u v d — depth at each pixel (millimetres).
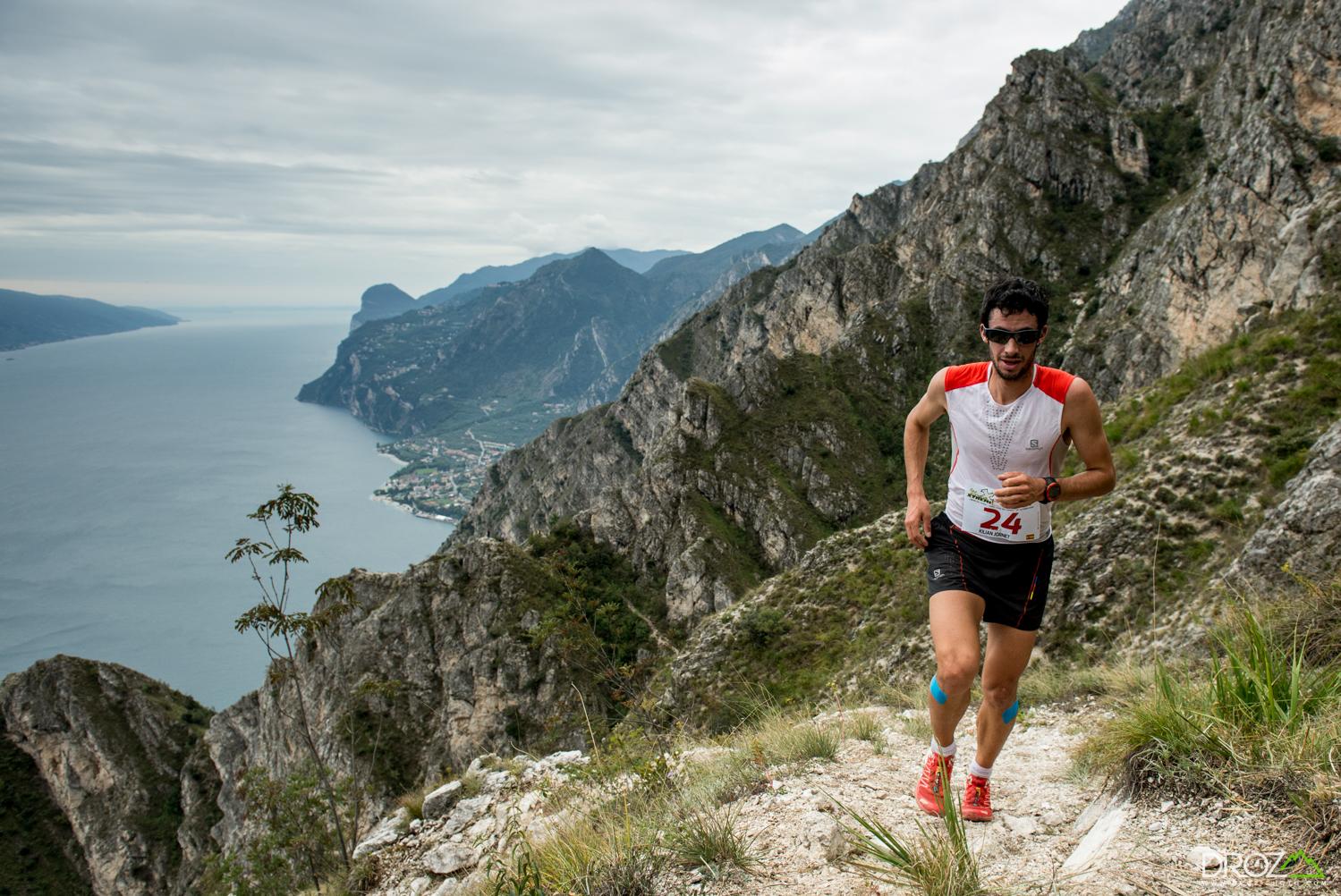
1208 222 58094
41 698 70250
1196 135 94875
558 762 8789
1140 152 95250
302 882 17141
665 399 160250
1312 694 3564
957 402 3660
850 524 80625
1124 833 3057
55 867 65875
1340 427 8906
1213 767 3191
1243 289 55031
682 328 172250
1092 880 2738
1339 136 52500
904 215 152125
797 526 77562
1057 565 14750
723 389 92125
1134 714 3830
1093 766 4293
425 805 8859
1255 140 55656
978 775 3914
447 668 48125
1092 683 7539
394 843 8500
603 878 3551
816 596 29938
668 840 3791
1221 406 16062
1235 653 3826
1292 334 16438
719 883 3340
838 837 3549
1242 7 103125
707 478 82062
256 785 19688
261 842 17844
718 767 5426
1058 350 82438
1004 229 96688
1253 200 54938
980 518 3594
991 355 3543
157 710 71375
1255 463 13898
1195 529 13523
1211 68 102000
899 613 23703
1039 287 3352
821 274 119562
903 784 4754
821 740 5727
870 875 3102
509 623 47344
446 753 44594
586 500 164500
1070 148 97062
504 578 49812
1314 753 3014
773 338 127188
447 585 51219
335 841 18375
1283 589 7789
